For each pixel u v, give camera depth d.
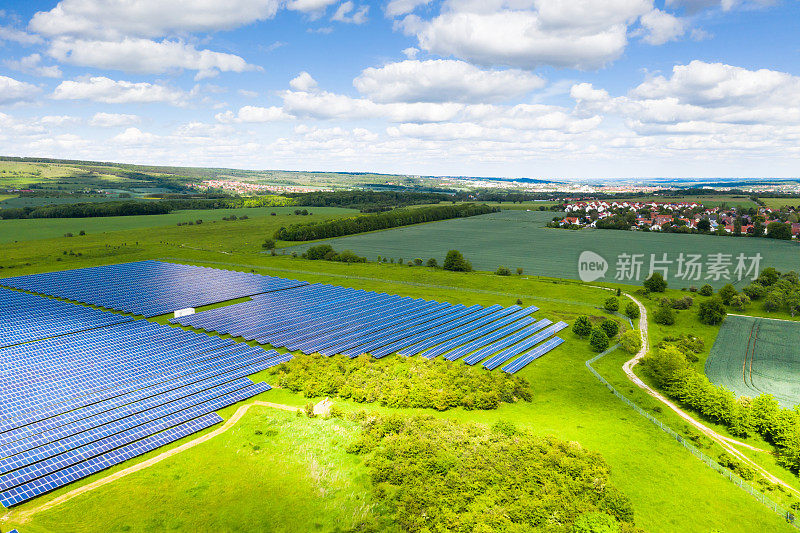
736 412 73.81
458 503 54.81
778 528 52.44
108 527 50.88
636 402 82.69
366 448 64.81
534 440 66.25
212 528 51.22
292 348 103.31
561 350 108.19
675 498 56.69
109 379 84.25
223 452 64.69
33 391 78.50
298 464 62.03
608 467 61.03
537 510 53.03
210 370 90.25
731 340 114.75
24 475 57.34
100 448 63.59
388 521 52.59
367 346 105.00
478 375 89.06
